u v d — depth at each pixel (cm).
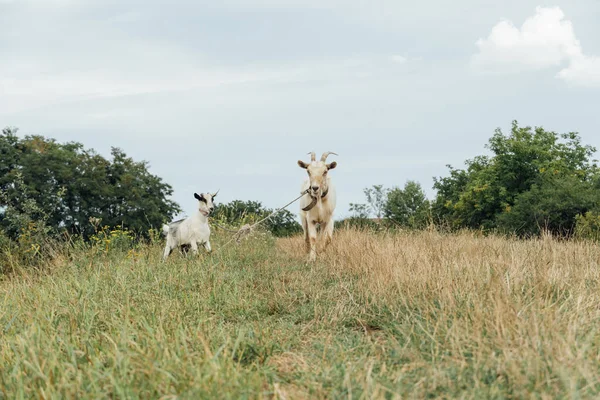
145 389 365
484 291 575
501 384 367
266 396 371
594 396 333
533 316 441
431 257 845
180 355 421
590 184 3375
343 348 492
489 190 4197
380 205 4794
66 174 4366
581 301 532
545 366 370
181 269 905
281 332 557
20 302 685
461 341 442
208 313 652
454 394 362
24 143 4719
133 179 5031
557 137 4631
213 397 340
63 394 367
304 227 1218
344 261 959
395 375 400
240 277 877
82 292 707
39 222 1556
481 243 1055
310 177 1087
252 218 1825
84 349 472
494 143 4359
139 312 605
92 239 1161
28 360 425
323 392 379
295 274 889
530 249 953
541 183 3934
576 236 1484
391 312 598
